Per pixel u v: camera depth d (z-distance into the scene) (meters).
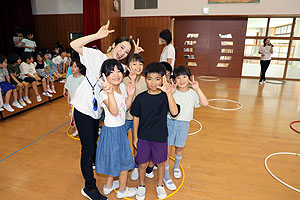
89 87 1.78
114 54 1.89
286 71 8.23
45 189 2.06
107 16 6.96
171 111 1.80
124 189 1.98
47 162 2.52
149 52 8.38
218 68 8.73
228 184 2.18
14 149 2.80
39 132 3.33
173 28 8.55
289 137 3.29
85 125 1.79
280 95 5.83
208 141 3.12
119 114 1.76
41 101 4.83
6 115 3.92
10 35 7.39
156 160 1.88
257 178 2.28
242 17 7.77
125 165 1.86
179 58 8.89
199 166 2.48
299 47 7.89
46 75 5.09
